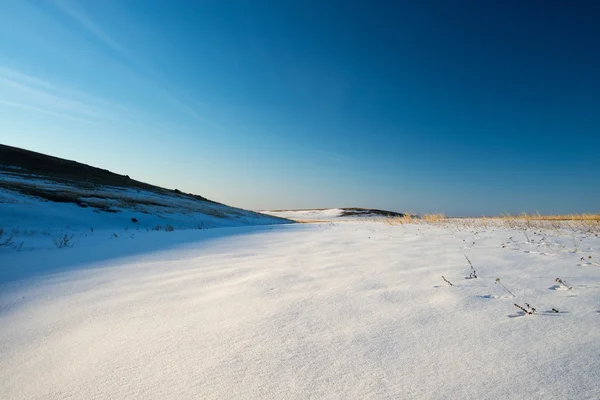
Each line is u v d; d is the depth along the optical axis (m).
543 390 1.39
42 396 1.52
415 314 2.37
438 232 8.64
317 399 1.40
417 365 1.65
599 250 4.80
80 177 38.28
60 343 2.10
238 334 2.12
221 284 3.52
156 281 3.79
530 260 4.20
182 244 7.87
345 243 7.04
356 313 2.44
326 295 2.94
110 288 3.51
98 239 9.43
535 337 1.90
